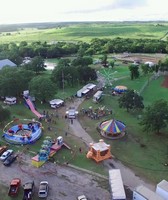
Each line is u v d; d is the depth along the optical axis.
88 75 149.50
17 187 64.75
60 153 81.00
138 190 59.22
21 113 110.69
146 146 84.56
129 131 94.50
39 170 73.00
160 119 86.25
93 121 102.75
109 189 65.19
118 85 147.12
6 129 96.31
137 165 74.75
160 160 77.12
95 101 122.50
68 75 143.62
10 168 73.94
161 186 60.47
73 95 131.88
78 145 85.38
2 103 122.06
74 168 73.62
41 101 121.12
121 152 81.38
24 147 84.50
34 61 175.25
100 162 76.12
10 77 123.31
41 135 91.88
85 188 65.69
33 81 122.19
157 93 133.50
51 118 105.75
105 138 89.62
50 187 66.06
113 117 105.88
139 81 153.12
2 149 81.44
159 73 165.62
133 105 107.00
